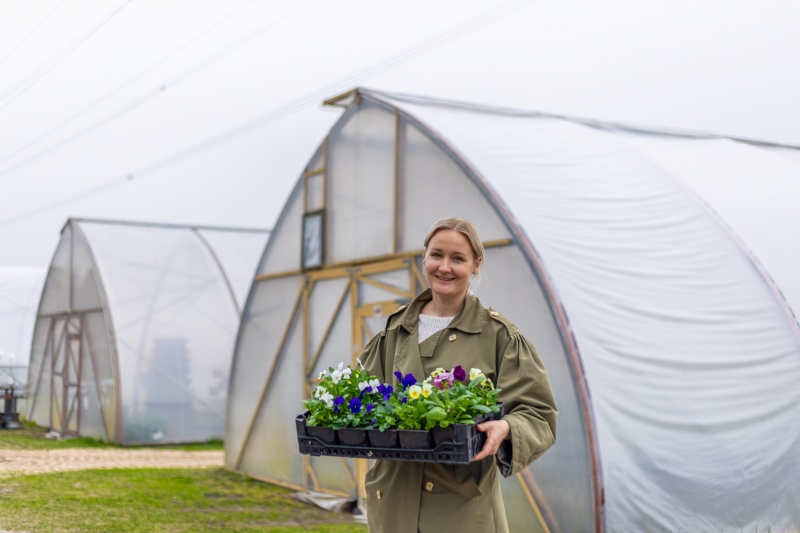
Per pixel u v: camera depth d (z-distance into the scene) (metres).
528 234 5.94
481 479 2.46
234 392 9.79
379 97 7.59
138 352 12.62
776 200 7.44
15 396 15.28
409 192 7.17
